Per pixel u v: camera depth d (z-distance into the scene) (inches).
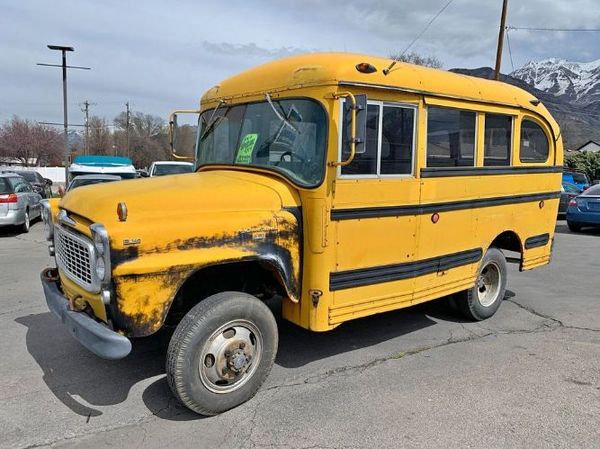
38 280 295.4
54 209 176.7
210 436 134.6
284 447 129.8
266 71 175.5
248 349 148.4
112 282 126.3
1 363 178.7
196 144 203.5
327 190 153.1
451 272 201.9
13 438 132.7
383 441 132.7
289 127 161.9
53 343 196.9
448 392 160.2
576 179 1017.5
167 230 131.2
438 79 185.3
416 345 201.0
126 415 144.9
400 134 172.6
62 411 146.7
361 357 188.2
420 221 182.9
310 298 157.1
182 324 139.0
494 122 212.2
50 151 2486.5
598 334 215.6
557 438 134.9
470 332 217.2
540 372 175.6
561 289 293.6
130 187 147.6
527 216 240.1
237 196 147.1
